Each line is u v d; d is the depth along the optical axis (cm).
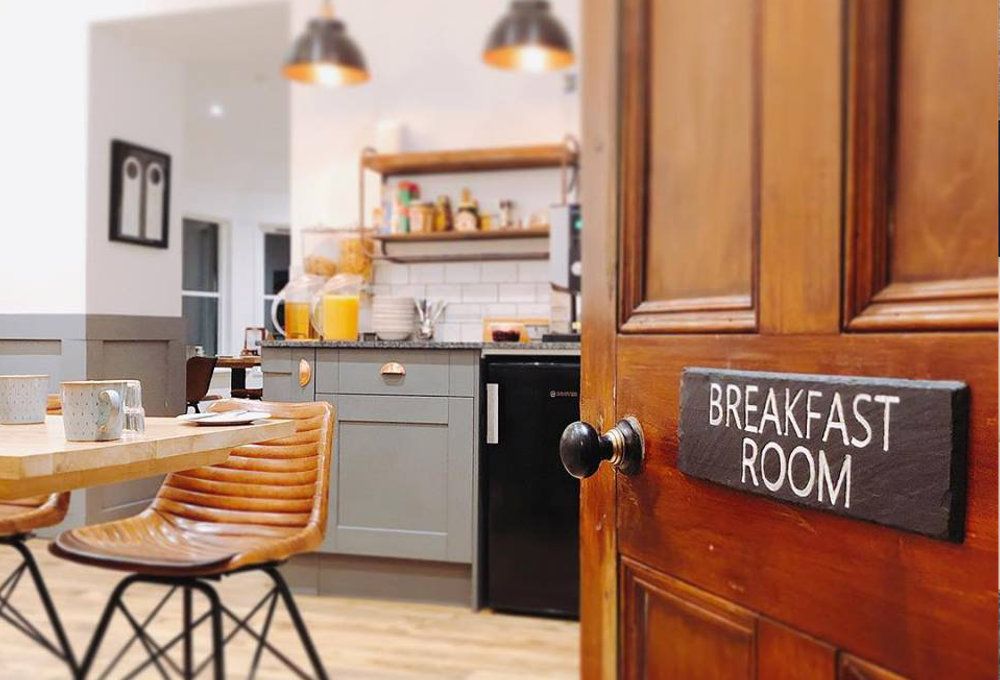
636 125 76
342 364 314
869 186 52
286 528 189
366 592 319
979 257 45
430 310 416
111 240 433
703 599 67
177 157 479
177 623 283
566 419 296
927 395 46
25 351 423
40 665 244
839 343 53
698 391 66
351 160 442
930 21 48
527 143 422
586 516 86
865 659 51
